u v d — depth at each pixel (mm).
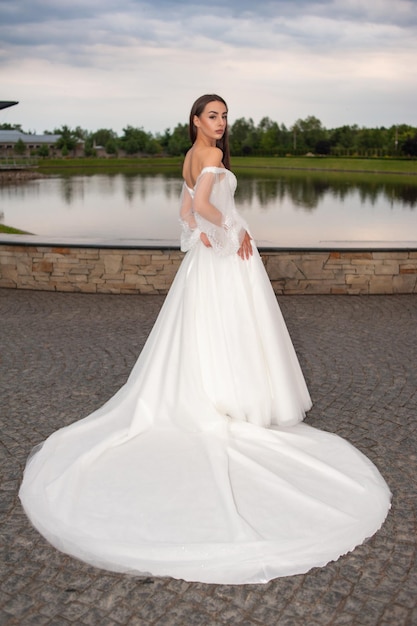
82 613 1803
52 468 2582
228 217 2615
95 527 2193
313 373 4047
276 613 1805
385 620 1772
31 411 3387
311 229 27484
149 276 6574
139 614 1800
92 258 6586
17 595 1880
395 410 3414
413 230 27406
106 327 5215
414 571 1999
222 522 2199
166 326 2855
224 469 2486
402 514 2344
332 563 2039
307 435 2881
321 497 2385
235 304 2742
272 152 127438
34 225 29281
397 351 4535
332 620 1773
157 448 2691
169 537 2127
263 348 2840
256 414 2818
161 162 133750
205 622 1766
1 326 5238
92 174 97500
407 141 112562
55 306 6020
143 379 2898
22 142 126812
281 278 6504
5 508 2381
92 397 3611
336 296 6461
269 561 2012
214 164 2562
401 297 6406
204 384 2799
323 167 113812
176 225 29141
